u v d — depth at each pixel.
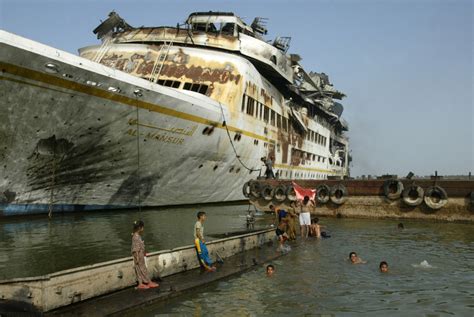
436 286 9.87
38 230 16.03
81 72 16.25
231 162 27.78
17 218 18.05
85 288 8.07
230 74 27.22
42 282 7.30
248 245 14.02
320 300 8.80
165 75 26.91
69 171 18.78
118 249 12.95
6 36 14.02
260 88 30.86
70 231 15.92
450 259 12.89
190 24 31.38
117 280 8.79
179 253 10.61
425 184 22.78
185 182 24.73
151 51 28.08
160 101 19.88
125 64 27.59
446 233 18.56
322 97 50.66
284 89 39.25
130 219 19.55
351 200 24.39
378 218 23.72
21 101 15.57
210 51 28.08
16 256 11.84
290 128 39.19
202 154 24.48
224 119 25.23
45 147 17.30
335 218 24.50
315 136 48.12
